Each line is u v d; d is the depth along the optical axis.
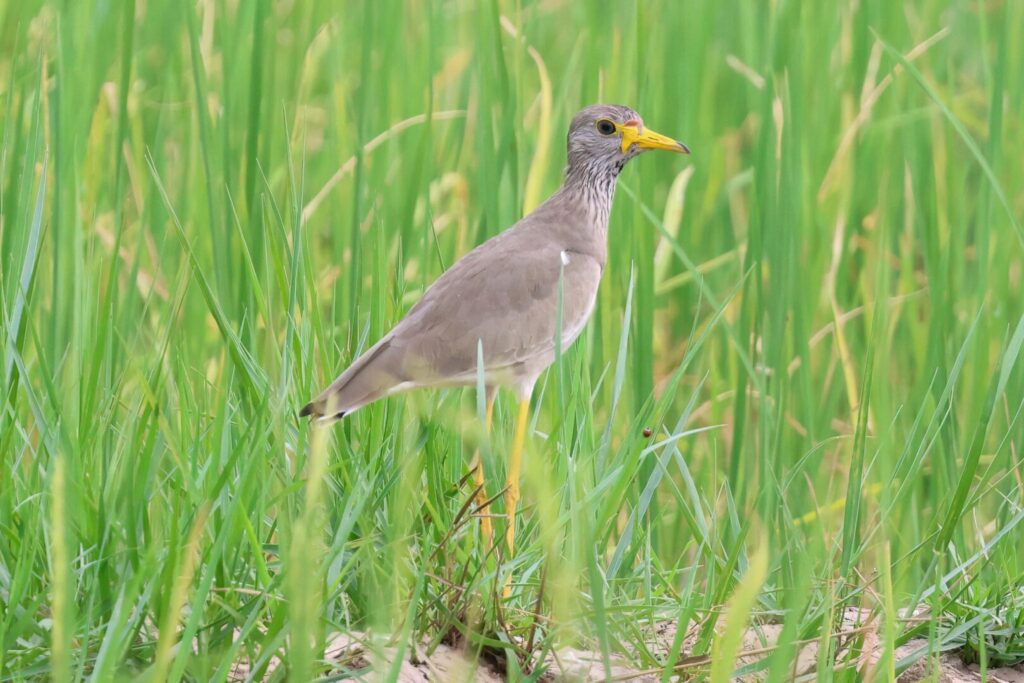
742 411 10.82
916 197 11.91
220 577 6.57
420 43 13.24
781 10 12.56
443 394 9.12
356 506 6.61
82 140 11.34
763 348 11.11
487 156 11.04
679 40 12.85
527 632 7.12
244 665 6.64
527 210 11.19
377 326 8.80
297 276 8.73
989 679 7.43
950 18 14.02
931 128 12.36
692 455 11.41
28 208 8.77
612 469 7.77
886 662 6.47
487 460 7.18
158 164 12.15
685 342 12.23
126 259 11.81
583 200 9.75
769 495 9.15
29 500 6.98
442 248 12.17
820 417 11.65
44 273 10.01
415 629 7.01
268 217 9.32
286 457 7.28
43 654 6.37
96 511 6.75
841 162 12.55
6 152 9.67
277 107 12.76
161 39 13.55
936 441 9.97
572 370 9.23
